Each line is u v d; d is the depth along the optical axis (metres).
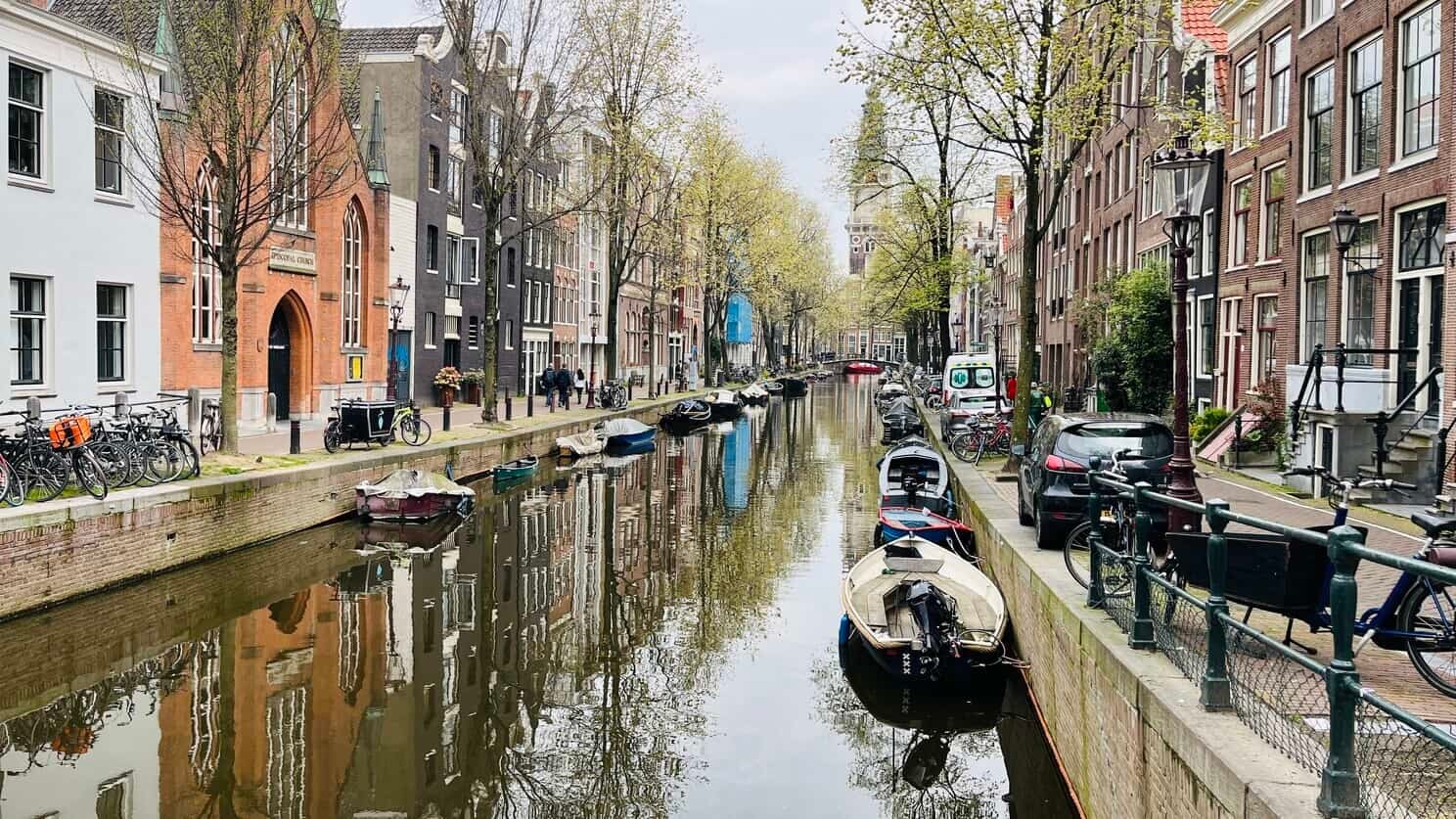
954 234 37.50
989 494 17.22
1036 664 9.72
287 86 18.00
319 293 27.92
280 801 8.27
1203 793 4.85
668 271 52.03
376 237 30.98
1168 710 5.36
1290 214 19.20
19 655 11.58
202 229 17.75
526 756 9.41
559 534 19.31
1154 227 28.36
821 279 80.06
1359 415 14.94
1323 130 18.27
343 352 29.23
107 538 13.32
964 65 17.52
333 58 18.75
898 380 77.25
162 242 20.88
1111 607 7.61
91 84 18.22
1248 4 21.05
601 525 20.30
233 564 15.64
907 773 9.24
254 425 24.56
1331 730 4.04
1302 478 15.79
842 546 18.67
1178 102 20.75
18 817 7.83
